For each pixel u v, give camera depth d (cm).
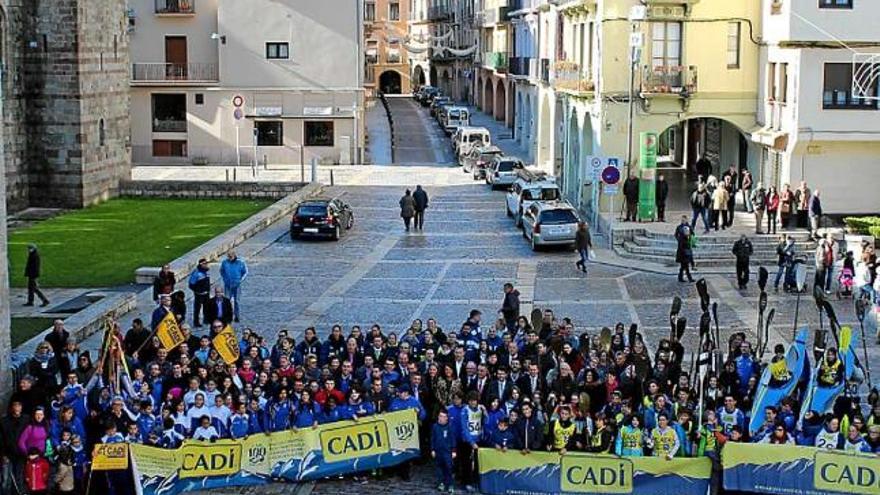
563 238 4281
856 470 1952
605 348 2367
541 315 2641
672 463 1998
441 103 10225
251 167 7050
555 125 6159
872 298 3203
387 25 13200
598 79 4784
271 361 2306
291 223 4600
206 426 2080
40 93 5334
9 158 5203
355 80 7094
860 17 4291
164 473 2020
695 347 2964
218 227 4797
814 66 4309
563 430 2056
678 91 4653
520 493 2027
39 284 3650
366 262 4134
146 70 7162
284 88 7106
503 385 2195
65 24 5297
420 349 2400
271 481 2106
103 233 4650
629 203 4525
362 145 7212
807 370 2230
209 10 7194
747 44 4706
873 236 3962
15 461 1992
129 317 3244
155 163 7238
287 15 7050
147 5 7169
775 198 4203
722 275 3884
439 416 2077
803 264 3209
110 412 2044
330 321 3262
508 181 5997
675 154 6359
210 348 2364
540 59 6731
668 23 4694
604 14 4700
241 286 3709
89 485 1980
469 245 4472
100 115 5572
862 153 4403
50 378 2205
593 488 2012
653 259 4112
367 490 2097
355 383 2170
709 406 2119
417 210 4831
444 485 2089
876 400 2100
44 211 5297
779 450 1969
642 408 2106
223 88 7125
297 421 2130
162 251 4225
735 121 4741
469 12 10744
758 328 2866
